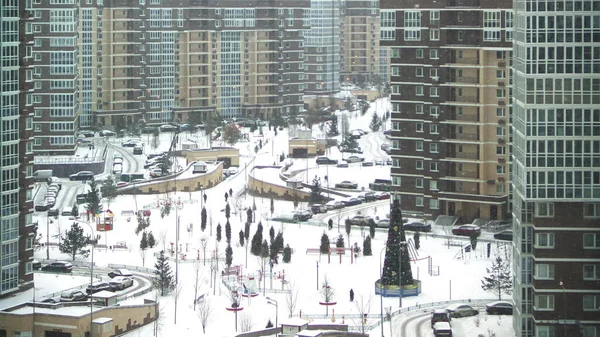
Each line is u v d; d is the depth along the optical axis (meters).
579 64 186.75
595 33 186.50
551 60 186.88
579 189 186.62
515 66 197.50
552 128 186.88
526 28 187.38
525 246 189.75
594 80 186.38
